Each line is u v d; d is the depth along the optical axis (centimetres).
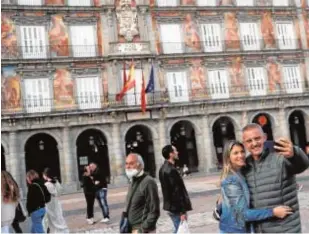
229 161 662
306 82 4931
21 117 3791
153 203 816
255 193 634
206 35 4616
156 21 4422
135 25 4319
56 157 4344
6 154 3766
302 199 1977
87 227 1770
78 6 4166
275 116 4722
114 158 4075
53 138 4150
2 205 845
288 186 626
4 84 3859
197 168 4591
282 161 625
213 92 4516
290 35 4988
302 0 5078
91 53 4188
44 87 4000
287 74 4872
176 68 4422
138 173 848
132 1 4328
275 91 4766
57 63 4059
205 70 4531
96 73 4175
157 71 4328
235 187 636
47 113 3878
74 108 4059
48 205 1353
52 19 4112
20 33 3991
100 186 1852
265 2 4934
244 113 4575
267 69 4781
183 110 4338
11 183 862
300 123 5081
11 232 944
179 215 1040
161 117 4247
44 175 1399
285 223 611
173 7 4478
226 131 4822
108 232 1623
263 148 644
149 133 4300
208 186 3041
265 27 4872
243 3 4831
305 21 5056
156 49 4369
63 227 1380
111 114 4075
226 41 4666
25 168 3831
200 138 4388
